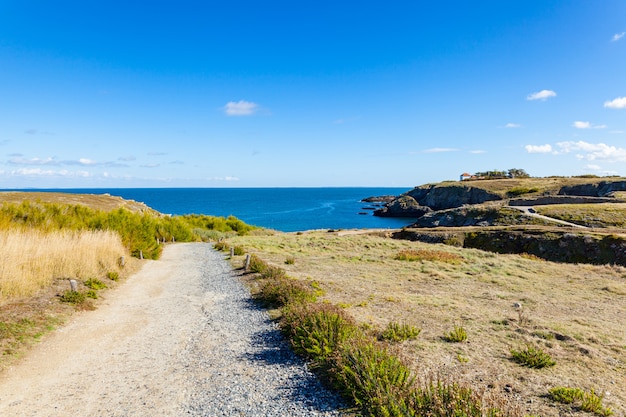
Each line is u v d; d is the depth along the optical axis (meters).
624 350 8.47
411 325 9.99
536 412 5.29
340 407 5.46
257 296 13.93
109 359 8.08
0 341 8.14
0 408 5.84
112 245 19.80
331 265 22.92
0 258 12.22
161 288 16.20
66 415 5.69
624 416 5.26
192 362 7.87
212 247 33.78
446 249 33.97
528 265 25.59
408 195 156.12
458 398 4.72
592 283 19.39
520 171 185.38
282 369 7.14
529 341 8.77
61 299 11.88
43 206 25.22
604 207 60.84
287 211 148.50
